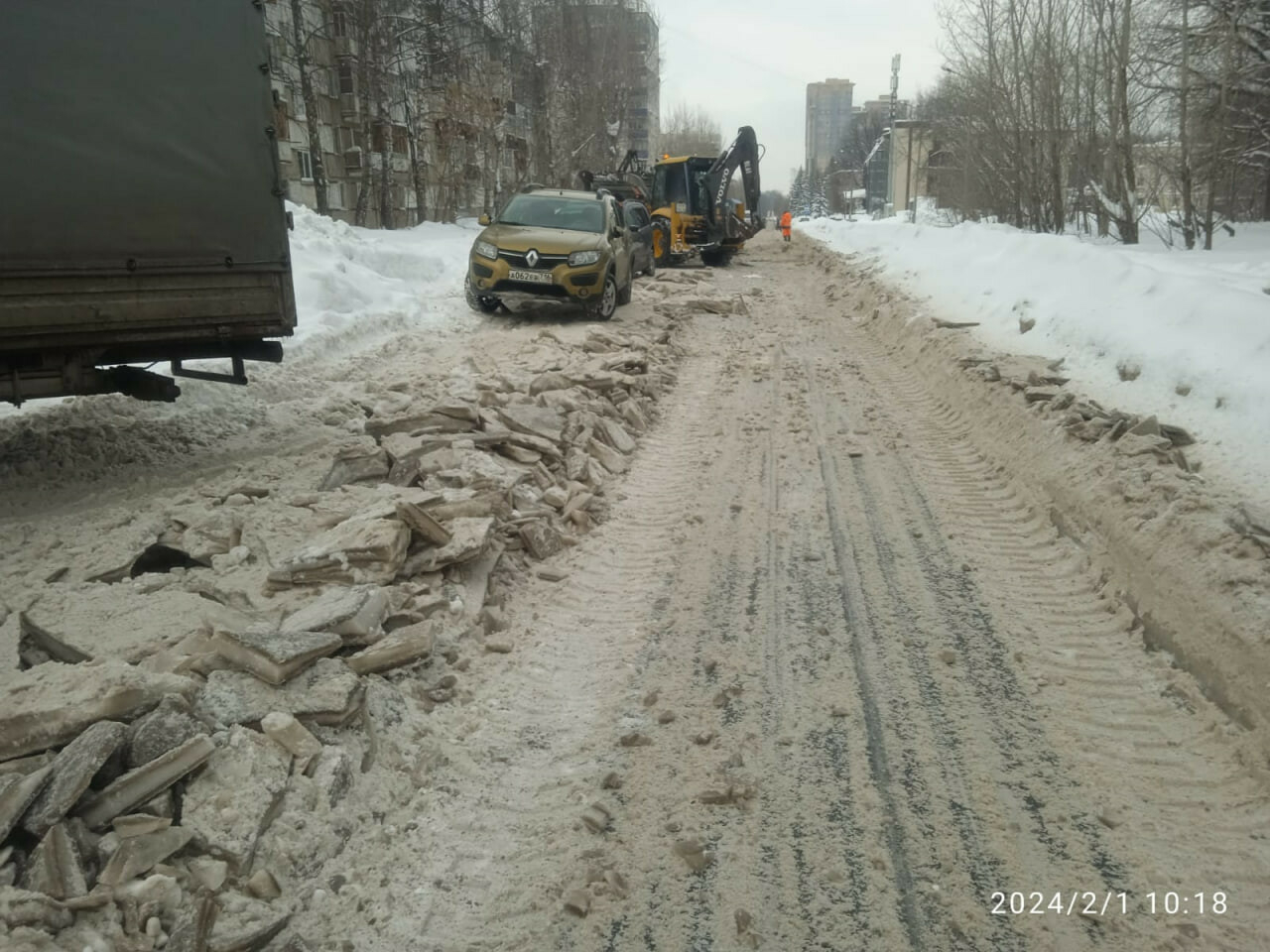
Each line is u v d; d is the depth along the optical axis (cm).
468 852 318
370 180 3762
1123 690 418
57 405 769
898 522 635
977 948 277
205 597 448
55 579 461
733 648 461
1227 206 2441
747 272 2691
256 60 623
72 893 255
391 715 375
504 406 819
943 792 348
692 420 926
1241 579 432
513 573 543
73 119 534
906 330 1287
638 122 9919
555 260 1415
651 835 326
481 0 3844
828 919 288
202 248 602
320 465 661
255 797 300
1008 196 2772
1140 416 687
